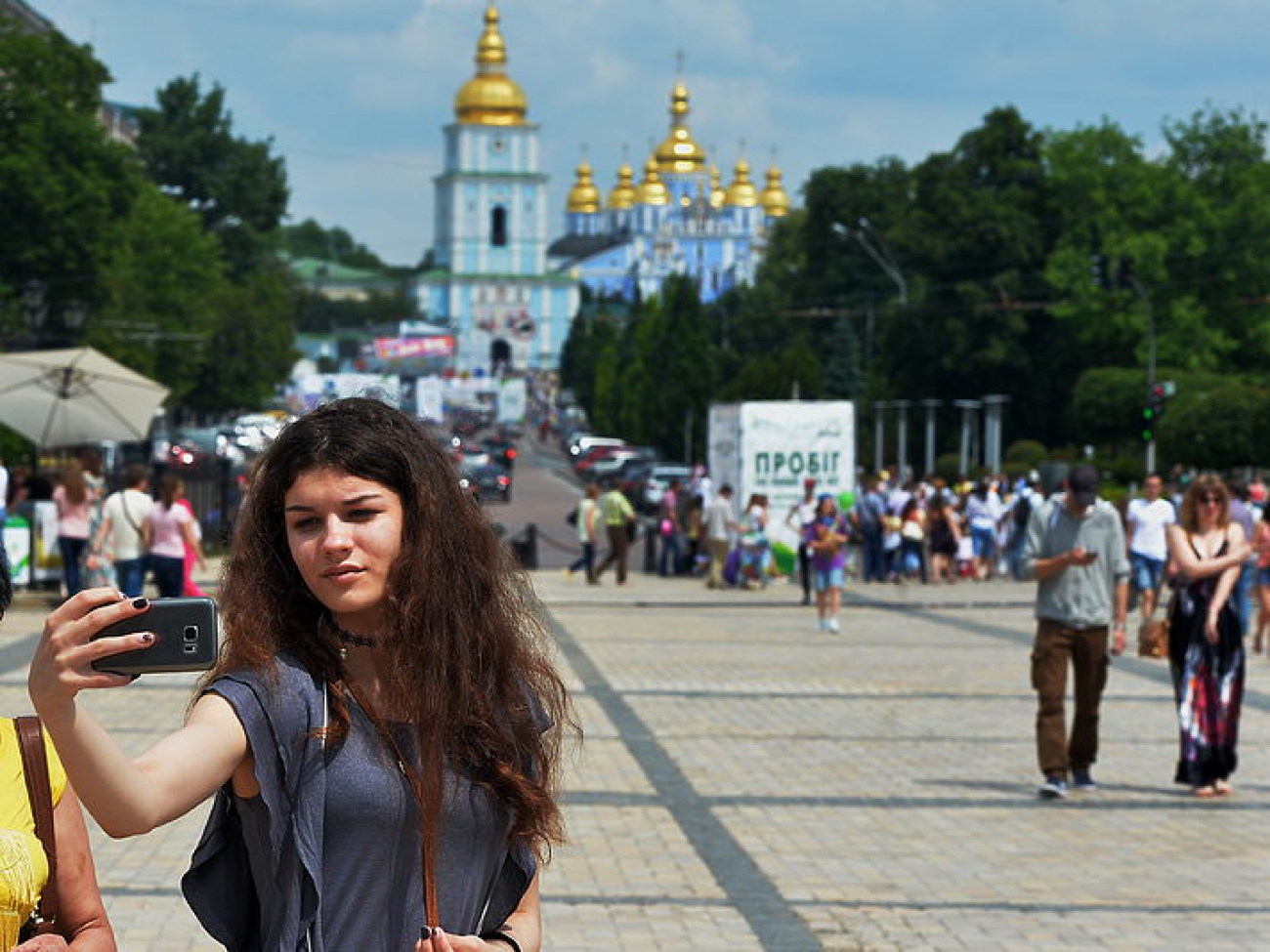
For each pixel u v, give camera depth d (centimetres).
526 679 345
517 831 336
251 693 319
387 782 323
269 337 9056
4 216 5525
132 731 1333
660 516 3756
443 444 346
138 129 11412
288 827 319
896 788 1179
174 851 957
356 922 323
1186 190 7444
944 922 830
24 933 341
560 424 16188
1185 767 1165
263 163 10875
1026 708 1580
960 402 6575
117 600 297
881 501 3506
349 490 329
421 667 329
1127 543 2395
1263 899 880
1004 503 3831
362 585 329
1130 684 1734
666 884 902
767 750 1331
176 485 2098
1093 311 7462
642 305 13612
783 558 3312
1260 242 7406
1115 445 7725
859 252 9350
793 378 8406
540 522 6134
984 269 7762
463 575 337
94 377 2608
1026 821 1076
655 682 1755
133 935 781
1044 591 1164
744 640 2233
